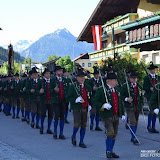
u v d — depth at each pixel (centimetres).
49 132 1037
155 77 1076
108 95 704
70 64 7194
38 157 727
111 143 703
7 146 831
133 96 868
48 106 1030
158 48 1942
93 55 3259
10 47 2861
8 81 1556
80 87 832
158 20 1708
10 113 1606
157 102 744
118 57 1838
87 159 700
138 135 985
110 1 2686
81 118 827
